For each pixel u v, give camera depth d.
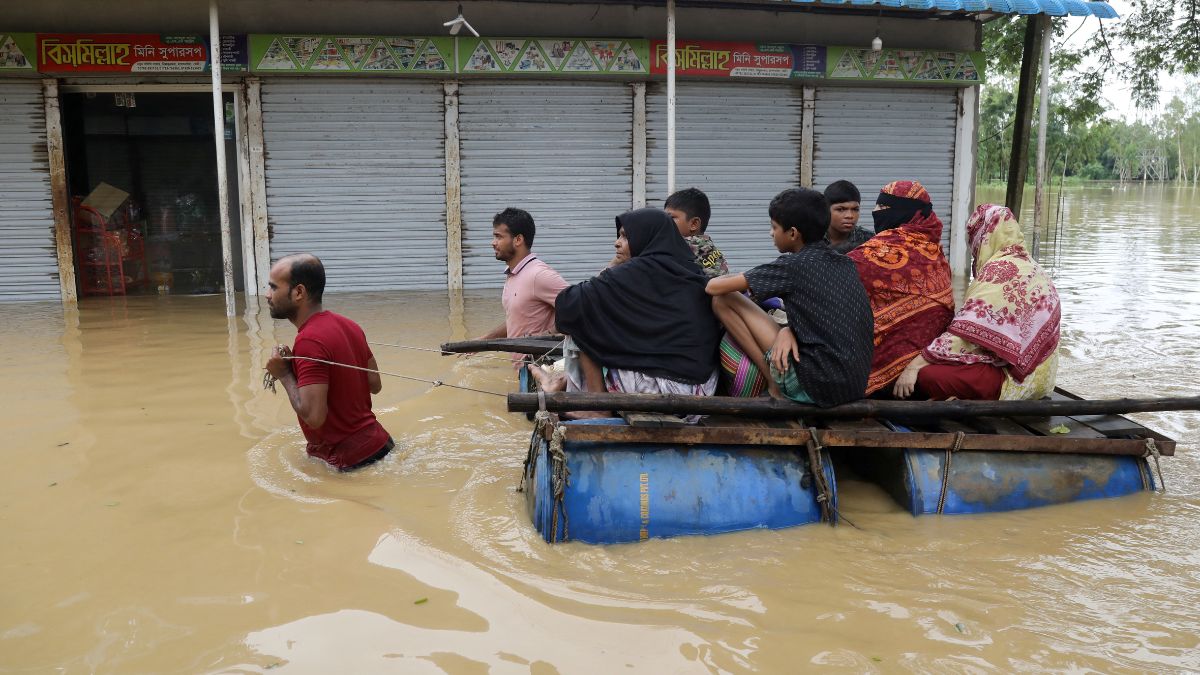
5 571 3.38
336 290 11.41
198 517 3.92
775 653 2.86
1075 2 10.98
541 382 4.75
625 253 4.73
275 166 11.03
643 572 3.46
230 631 2.96
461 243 11.59
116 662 2.78
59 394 6.05
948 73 12.20
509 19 11.21
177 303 10.60
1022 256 4.65
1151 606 3.22
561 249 11.83
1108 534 3.88
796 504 3.95
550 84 11.45
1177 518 4.06
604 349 4.28
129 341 8.06
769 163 12.17
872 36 12.17
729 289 4.18
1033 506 4.20
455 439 5.18
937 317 4.66
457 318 9.47
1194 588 3.37
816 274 4.13
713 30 11.74
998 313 4.44
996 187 36.84
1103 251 16.55
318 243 11.29
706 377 4.30
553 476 3.70
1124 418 4.53
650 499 3.78
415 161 11.33
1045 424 4.44
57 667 2.75
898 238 4.73
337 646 2.87
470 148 11.41
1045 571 3.51
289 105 10.95
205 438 5.09
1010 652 2.88
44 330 8.67
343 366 4.51
